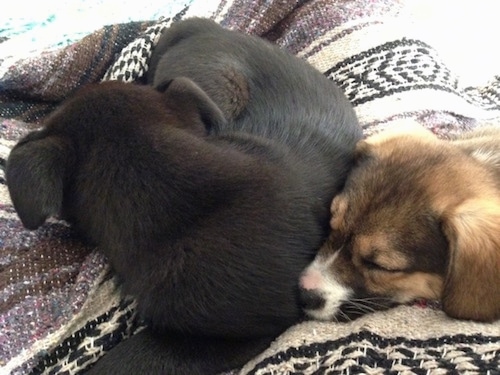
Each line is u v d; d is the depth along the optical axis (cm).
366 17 63
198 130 46
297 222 44
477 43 77
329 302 43
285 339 42
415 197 43
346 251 43
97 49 62
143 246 41
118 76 61
